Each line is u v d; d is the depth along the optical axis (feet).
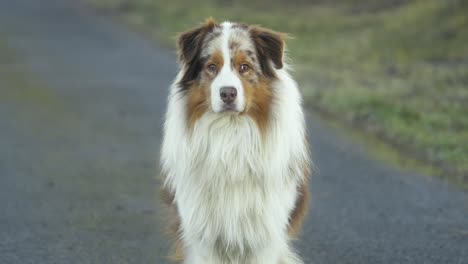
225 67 21.71
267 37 22.41
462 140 40.73
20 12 120.06
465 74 61.67
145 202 33.01
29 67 76.07
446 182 34.91
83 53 84.33
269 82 22.26
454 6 83.20
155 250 26.45
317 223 29.35
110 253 26.22
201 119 22.20
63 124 51.67
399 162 38.75
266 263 22.86
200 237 22.70
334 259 25.35
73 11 120.26
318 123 48.16
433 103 51.24
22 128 50.60
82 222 30.12
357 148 41.81
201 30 22.47
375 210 30.89
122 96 60.85
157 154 42.68
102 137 47.44
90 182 36.78
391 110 48.19
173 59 79.25
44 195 34.45
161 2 121.60
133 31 99.55
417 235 27.63
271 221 22.43
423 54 72.43
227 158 22.03
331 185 34.76
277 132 22.33
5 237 28.19
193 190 22.41
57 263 25.23
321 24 94.94
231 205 22.25
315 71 66.59
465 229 28.22
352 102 50.75
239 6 113.60
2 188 35.73
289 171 22.76
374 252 25.94
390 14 93.15
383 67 68.59
